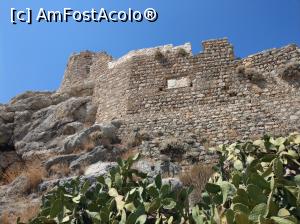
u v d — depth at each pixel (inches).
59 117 902.4
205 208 179.8
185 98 788.6
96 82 970.1
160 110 791.7
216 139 702.5
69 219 197.3
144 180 221.8
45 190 606.2
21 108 984.3
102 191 215.8
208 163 646.5
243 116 715.4
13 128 923.4
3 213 549.0
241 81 765.3
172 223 180.7
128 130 765.3
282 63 744.3
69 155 696.4
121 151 704.4
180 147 681.6
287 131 658.2
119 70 912.9
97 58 1047.6
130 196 192.4
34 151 814.5
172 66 846.5
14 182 671.1
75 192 223.6
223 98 758.5
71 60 1208.8
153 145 705.0
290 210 138.8
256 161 180.1
